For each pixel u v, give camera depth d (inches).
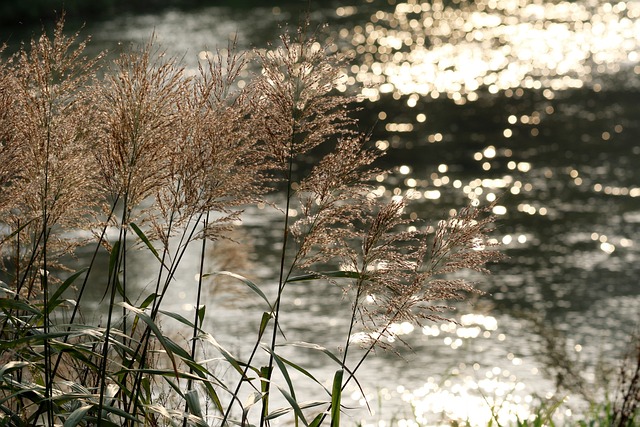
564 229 799.7
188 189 148.3
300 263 153.0
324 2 3048.7
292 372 454.0
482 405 412.5
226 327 506.6
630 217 835.4
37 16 1977.1
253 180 152.5
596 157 1068.5
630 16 2925.7
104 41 1670.8
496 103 1456.7
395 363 481.1
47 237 154.8
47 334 138.9
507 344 518.9
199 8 2655.0
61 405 154.5
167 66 147.1
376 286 151.6
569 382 366.6
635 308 596.7
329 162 151.6
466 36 2453.2
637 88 1563.7
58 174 145.1
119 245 143.6
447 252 152.5
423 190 924.6
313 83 152.9
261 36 1913.1
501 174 995.3
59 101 149.0
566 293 630.5
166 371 140.9
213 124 147.7
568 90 1563.7
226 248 302.5
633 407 263.4
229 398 305.3
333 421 149.6
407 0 3280.0
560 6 3235.7
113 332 144.1
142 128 142.2
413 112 1376.7
